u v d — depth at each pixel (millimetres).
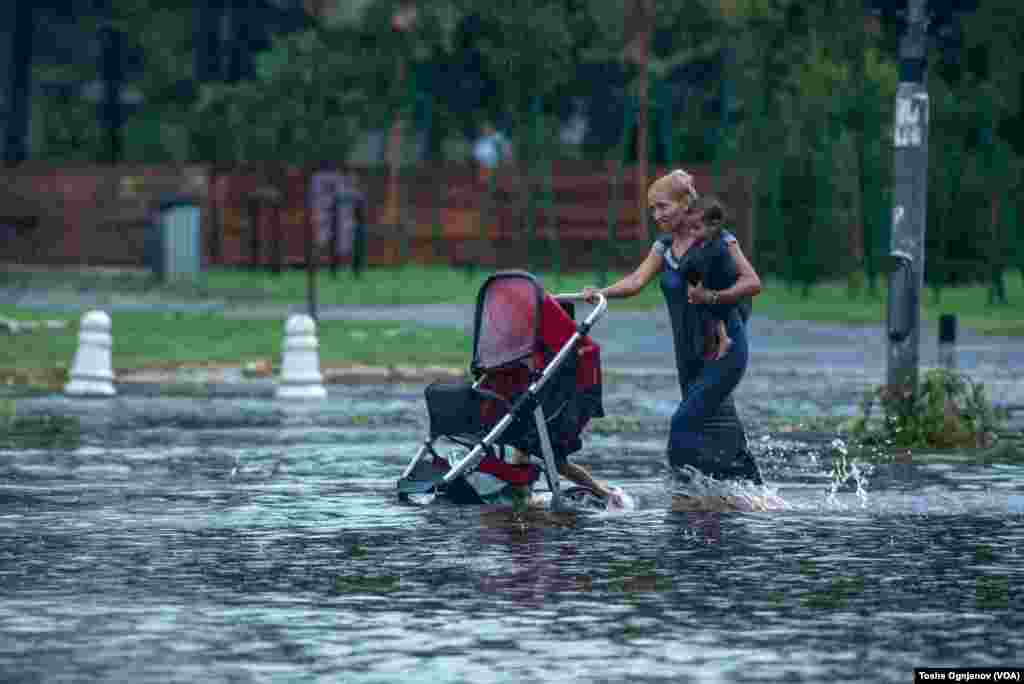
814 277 110000
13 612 23391
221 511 32594
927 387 44406
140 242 132000
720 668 20203
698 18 128375
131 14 155625
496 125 136000
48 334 80062
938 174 103250
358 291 107750
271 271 126062
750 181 115875
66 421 50469
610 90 134000
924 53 44344
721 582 25422
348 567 26656
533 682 19578
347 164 130625
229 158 143000
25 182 134000
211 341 77125
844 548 28328
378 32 134625
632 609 23531
